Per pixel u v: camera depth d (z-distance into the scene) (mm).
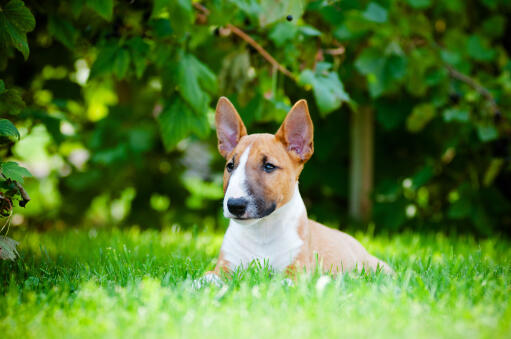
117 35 4699
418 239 5969
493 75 7340
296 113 3668
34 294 3092
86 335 2578
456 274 3818
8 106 3562
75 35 4805
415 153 8055
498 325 2697
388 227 7363
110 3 4027
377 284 3295
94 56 6297
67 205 8102
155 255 4582
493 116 6309
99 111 8281
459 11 7000
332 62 5785
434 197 7973
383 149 8180
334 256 3887
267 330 2578
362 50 6211
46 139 8078
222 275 3588
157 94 7555
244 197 3270
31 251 4602
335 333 2555
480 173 7363
